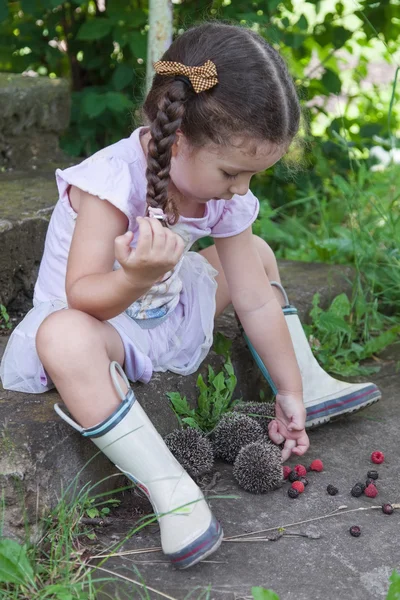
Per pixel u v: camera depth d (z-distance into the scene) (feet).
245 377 7.70
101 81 13.19
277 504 6.02
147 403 6.35
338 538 5.62
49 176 10.18
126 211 5.58
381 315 9.62
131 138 6.00
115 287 5.22
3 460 5.36
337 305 8.89
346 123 13.46
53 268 6.31
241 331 7.83
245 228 6.67
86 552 5.32
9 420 5.58
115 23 11.78
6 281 8.01
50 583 4.96
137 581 5.06
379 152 14.51
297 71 13.53
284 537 5.60
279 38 11.90
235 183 5.56
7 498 5.32
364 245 10.04
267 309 6.78
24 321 6.21
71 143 12.26
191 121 5.35
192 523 5.14
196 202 6.23
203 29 5.68
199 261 7.09
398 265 9.67
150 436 5.37
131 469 5.34
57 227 6.28
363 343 9.27
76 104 12.32
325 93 13.23
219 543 5.19
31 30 12.63
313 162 12.98
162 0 8.26
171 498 5.23
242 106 5.23
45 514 5.40
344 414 7.19
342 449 6.93
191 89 5.35
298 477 6.35
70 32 12.89
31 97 10.76
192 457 6.25
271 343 6.76
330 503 6.07
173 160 5.58
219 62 5.35
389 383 8.36
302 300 8.92
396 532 5.72
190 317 6.84
